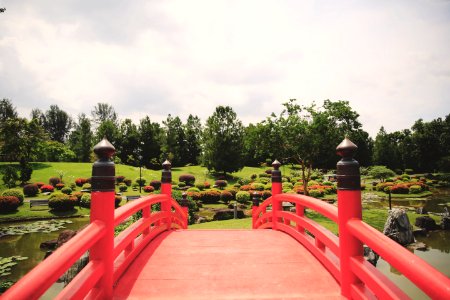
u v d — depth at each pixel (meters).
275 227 6.11
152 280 3.13
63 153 58.31
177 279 3.17
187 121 70.75
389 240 1.82
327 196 31.94
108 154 2.41
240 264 3.66
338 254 2.82
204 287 2.98
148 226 4.51
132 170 46.84
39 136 47.50
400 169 69.50
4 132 42.66
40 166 43.81
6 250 14.69
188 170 55.91
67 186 35.75
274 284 3.06
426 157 67.38
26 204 26.14
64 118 88.94
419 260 1.48
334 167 62.31
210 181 46.59
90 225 2.21
